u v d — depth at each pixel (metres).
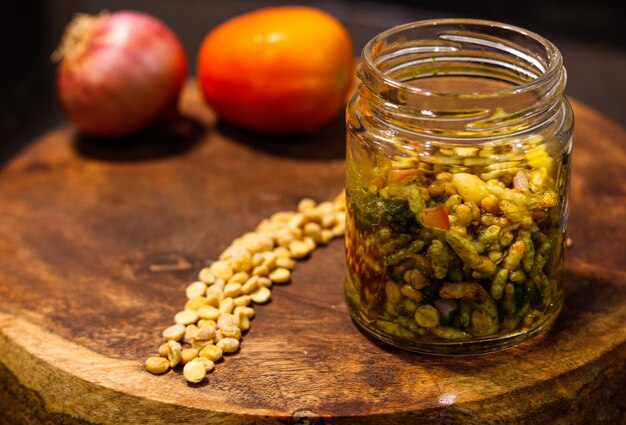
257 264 0.46
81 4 0.95
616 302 0.44
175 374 0.41
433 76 0.43
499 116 0.38
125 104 0.55
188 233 0.50
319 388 0.40
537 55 0.41
